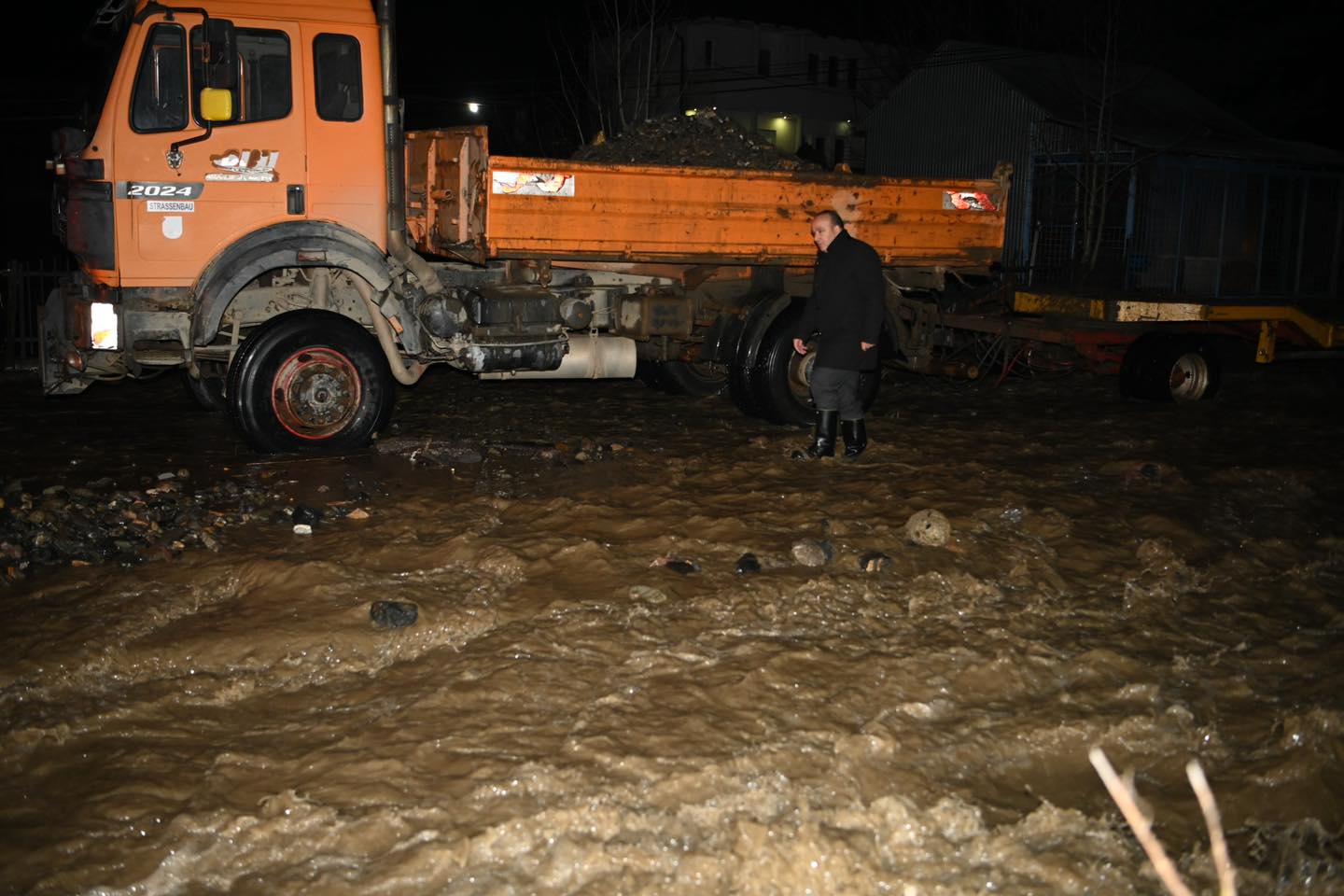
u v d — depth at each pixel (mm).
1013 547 6809
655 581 6070
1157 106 27750
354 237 8719
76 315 8305
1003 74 27672
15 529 6461
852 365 8648
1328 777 4160
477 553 6418
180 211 8297
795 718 4516
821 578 6125
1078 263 25609
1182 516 7629
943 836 3709
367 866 3527
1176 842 3764
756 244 9836
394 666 5062
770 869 3443
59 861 3574
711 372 12023
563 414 10930
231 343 8914
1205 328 12961
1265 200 26594
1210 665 5203
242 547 6590
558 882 3432
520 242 8914
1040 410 11898
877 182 10219
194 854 3590
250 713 4613
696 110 11219
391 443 9117
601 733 4324
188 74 8172
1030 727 4516
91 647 5078
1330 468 9109
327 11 8516
